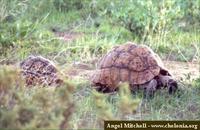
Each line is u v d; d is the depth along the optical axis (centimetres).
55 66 1243
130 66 1165
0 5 1692
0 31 1590
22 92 806
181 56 1590
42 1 1894
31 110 731
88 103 1056
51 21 1811
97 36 1655
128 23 1741
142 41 1669
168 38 1723
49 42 1611
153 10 1712
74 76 1316
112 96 1116
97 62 1453
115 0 1897
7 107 771
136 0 1795
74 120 941
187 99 1145
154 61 1173
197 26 1842
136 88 1146
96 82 1183
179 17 1803
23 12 1756
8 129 684
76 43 1588
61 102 727
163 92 1139
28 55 1495
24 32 1608
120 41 1675
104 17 1856
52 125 689
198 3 1866
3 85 771
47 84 1166
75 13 1897
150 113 1053
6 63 1430
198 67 1503
